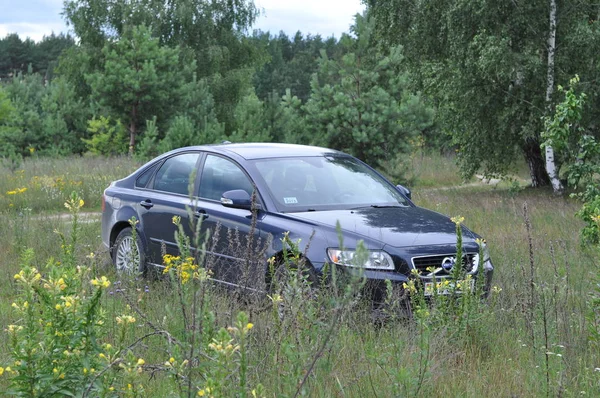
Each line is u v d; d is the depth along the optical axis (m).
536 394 5.95
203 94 52.44
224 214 9.48
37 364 4.54
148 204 10.76
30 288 4.66
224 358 3.88
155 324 7.11
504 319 7.92
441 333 6.64
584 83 27.91
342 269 7.87
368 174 10.56
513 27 28.77
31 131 52.59
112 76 48.69
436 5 32.03
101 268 11.02
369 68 31.67
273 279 7.00
